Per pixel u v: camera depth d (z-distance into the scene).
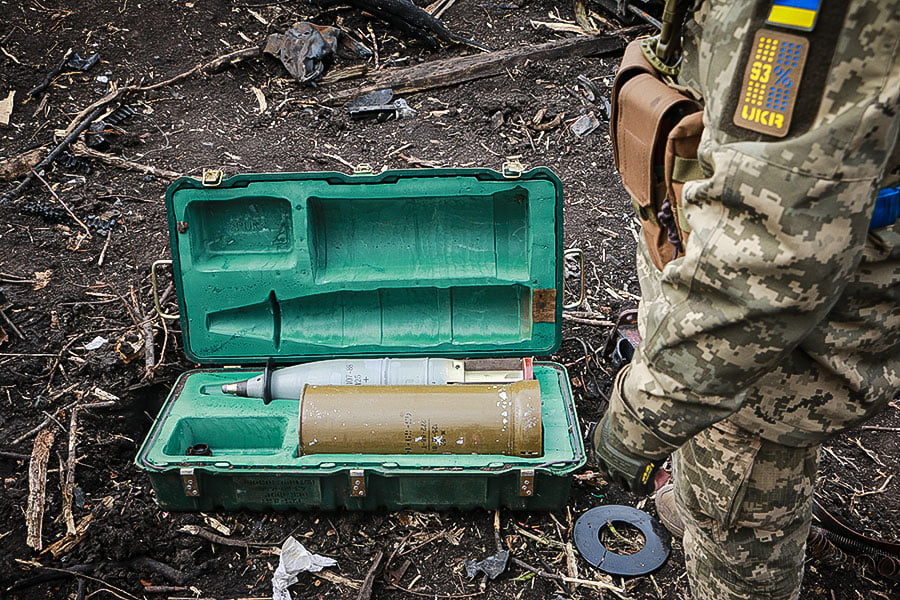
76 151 4.56
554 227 2.75
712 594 2.02
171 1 6.04
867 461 3.02
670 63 1.71
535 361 3.12
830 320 1.53
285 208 2.89
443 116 5.44
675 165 1.56
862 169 1.20
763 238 1.26
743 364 1.36
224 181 2.74
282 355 2.98
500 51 5.96
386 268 2.97
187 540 2.59
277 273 2.88
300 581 2.52
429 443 2.59
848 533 2.58
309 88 5.61
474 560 2.59
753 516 1.81
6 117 4.79
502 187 2.72
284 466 2.55
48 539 2.54
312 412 2.61
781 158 1.22
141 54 5.59
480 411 2.60
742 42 1.27
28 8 5.69
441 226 2.96
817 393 1.63
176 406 2.86
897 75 1.15
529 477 2.53
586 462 2.71
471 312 3.06
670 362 1.42
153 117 5.11
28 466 2.76
